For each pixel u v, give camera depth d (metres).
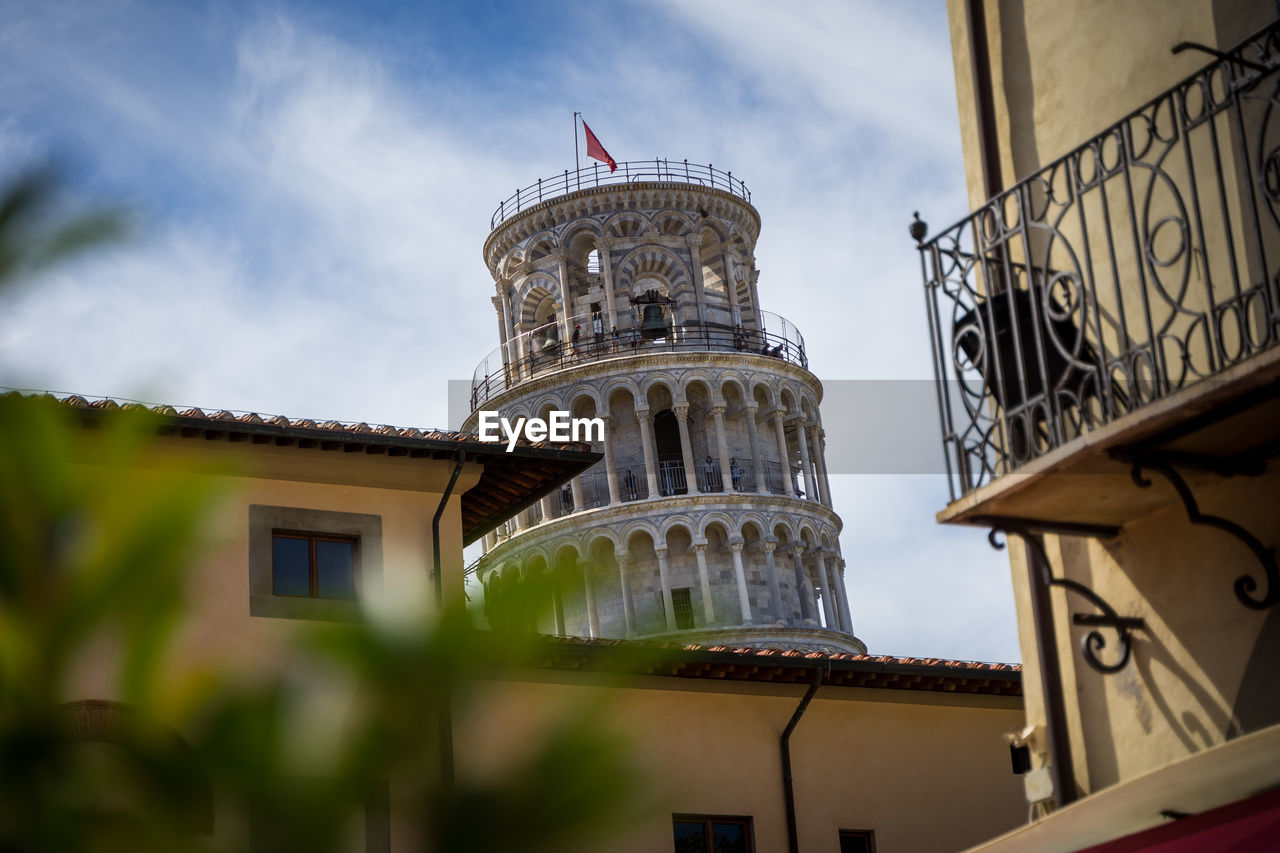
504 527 98.00
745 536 93.44
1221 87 10.26
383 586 2.53
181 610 2.40
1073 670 11.16
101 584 2.35
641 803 2.54
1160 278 10.62
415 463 26.67
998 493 9.80
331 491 25.73
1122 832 10.67
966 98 12.92
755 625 90.62
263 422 25.12
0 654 2.30
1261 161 8.52
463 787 2.43
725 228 100.25
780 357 98.31
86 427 2.51
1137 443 9.05
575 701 2.60
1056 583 10.36
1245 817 8.20
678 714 26.80
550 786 2.47
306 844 2.32
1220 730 9.73
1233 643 9.66
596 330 98.69
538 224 100.50
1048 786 11.21
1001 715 29.78
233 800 2.33
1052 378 10.73
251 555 24.33
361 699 2.40
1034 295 9.87
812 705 28.14
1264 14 9.94
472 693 2.49
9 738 2.27
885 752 28.41
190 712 2.35
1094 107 11.42
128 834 2.29
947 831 28.20
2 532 2.30
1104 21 11.38
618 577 91.81
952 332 10.61
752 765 27.06
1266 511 9.44
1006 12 12.46
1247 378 8.12
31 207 2.27
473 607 2.49
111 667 2.37
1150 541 10.41
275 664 2.45
